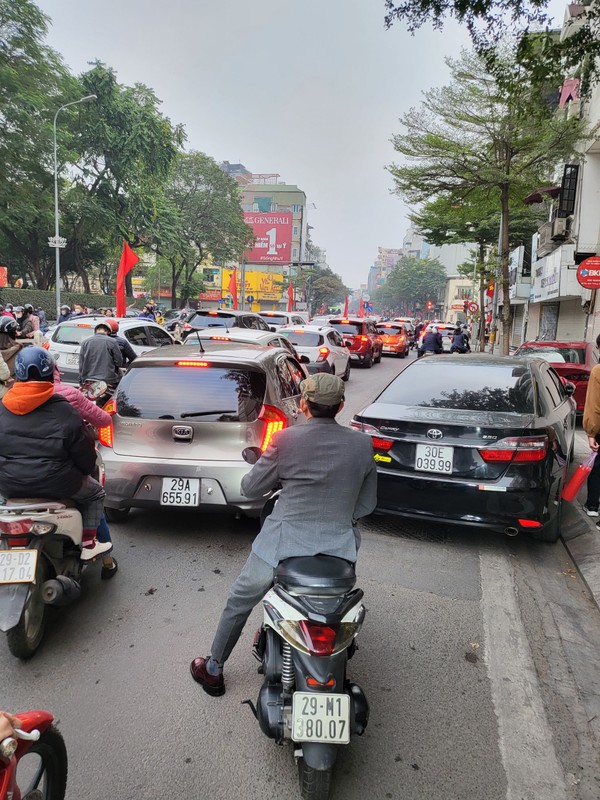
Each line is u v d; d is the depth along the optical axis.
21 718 1.68
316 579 2.25
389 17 5.48
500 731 2.75
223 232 51.84
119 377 7.88
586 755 2.62
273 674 2.41
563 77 5.85
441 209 19.94
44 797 1.94
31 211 33.19
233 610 2.72
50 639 3.35
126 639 3.37
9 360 4.77
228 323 13.95
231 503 4.40
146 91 37.75
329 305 132.62
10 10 30.31
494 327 28.88
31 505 3.17
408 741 2.65
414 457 4.73
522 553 4.91
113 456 4.57
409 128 17.27
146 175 38.56
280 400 4.84
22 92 30.81
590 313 17.28
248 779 2.38
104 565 4.06
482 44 5.68
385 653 3.36
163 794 2.29
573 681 3.17
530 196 21.66
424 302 120.06
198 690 2.94
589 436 5.25
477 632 3.62
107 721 2.70
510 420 4.67
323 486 2.45
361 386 15.55
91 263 47.66
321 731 2.08
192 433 4.47
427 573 4.44
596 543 4.80
